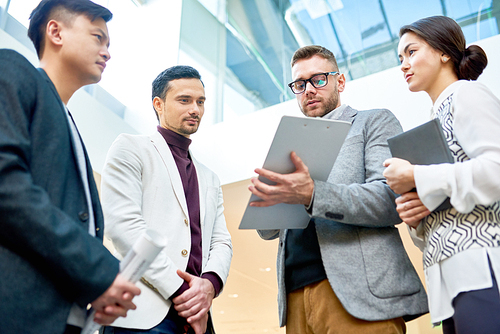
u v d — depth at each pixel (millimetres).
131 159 1513
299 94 1771
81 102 4102
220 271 1478
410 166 1166
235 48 5367
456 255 1062
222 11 5805
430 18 1409
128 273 840
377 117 1545
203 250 1526
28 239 777
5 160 787
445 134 1212
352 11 4730
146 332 1252
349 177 1435
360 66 4340
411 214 1177
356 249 1332
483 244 1038
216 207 1724
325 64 1771
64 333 886
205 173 1796
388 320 1236
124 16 5477
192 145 4738
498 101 1160
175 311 1350
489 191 1032
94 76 1162
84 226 941
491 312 969
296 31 5062
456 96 1188
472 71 1322
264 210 1331
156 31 5461
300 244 1436
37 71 989
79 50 1130
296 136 1201
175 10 5418
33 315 775
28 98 910
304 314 1391
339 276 1286
